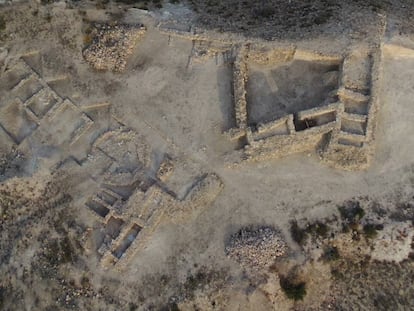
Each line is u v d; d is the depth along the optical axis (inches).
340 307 1098.1
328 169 1152.8
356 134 1131.3
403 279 1088.2
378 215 1115.3
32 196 1203.9
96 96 1227.2
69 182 1189.7
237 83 1173.7
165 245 1137.4
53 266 1165.7
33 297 1169.4
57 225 1176.8
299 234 1111.0
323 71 1192.2
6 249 1210.6
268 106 1188.5
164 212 1149.1
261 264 1095.0
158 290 1117.1
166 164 1166.3
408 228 1096.8
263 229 1119.0
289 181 1149.7
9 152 1222.9
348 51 1155.3
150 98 1218.0
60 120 1222.3
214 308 1094.4
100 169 1189.7
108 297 1131.9
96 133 1213.1
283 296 1090.1
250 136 1146.7
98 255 1143.6
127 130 1203.2
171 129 1195.3
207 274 1109.7
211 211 1146.7
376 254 1096.2
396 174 1146.7
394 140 1162.6
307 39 1179.9
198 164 1169.4
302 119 1149.1
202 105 1202.0
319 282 1098.7
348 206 1125.1
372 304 1088.2
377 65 1141.1
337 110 1136.8
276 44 1181.7
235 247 1107.9
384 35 1176.8
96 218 1159.6
